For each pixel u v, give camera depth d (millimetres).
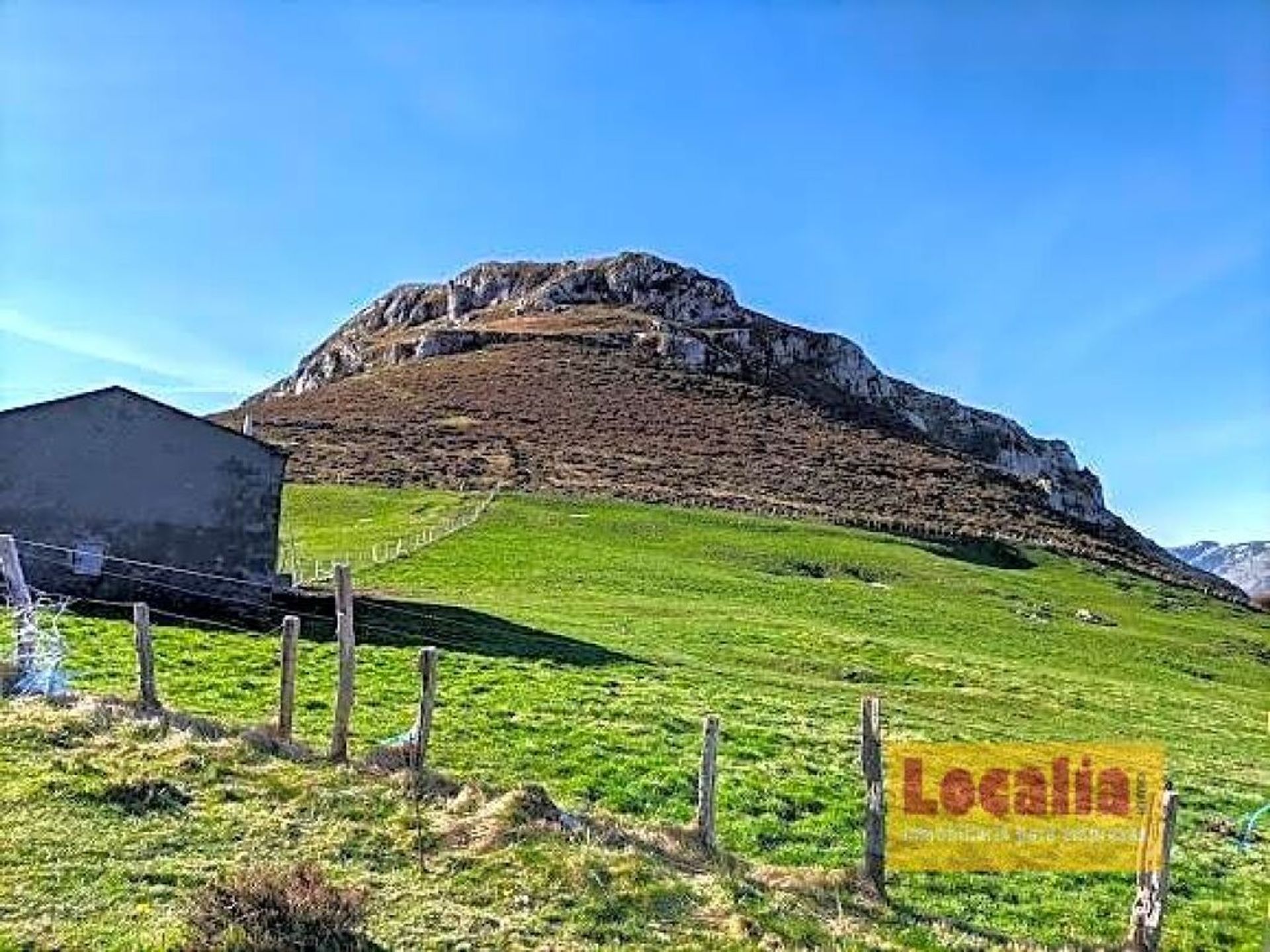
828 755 28219
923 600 75562
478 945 13180
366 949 12680
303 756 18484
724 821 21688
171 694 26297
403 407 146875
